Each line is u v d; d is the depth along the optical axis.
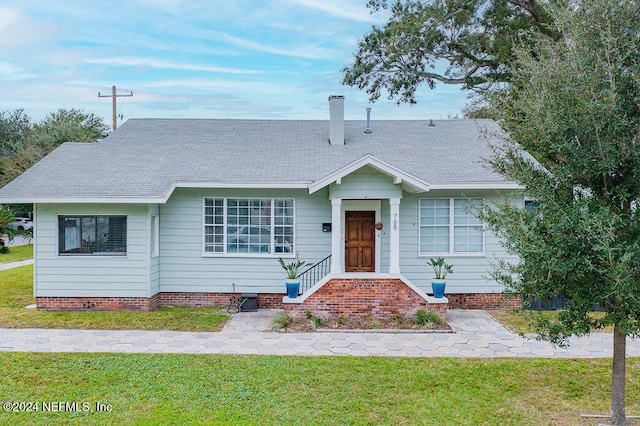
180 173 13.91
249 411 6.99
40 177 13.63
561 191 6.48
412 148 15.98
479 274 14.02
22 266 22.14
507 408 7.23
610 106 5.75
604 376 8.61
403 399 7.49
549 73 6.32
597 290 6.04
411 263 14.07
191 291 14.10
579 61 6.08
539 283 6.36
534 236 6.07
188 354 9.61
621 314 5.96
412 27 19.12
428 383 8.16
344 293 12.31
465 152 15.55
